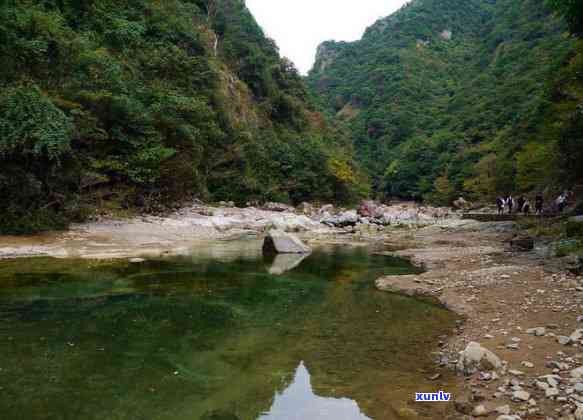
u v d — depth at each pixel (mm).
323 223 34156
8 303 8727
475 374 5605
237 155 44125
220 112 45469
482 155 69375
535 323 7434
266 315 8594
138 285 10773
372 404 5004
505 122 77750
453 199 70812
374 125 128500
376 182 101000
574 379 5098
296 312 8875
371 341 7172
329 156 62531
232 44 64500
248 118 57000
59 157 19750
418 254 17562
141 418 4480
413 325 8047
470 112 94750
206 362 6129
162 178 28203
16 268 12414
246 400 5059
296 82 84000
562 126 26719
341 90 164000
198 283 11359
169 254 16422
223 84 53469
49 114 18484
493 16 159250
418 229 30672
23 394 4887
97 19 36312
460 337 7176
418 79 142875
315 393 5277
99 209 23562
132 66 35625
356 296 10359
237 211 36375
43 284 10469
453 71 147375
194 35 48812
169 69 39625
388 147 119250
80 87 24203
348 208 58844
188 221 26781
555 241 17109
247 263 15047
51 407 4605
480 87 106688
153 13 45031
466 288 10469
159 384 5340
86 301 9055
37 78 22641
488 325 7652
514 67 99062
